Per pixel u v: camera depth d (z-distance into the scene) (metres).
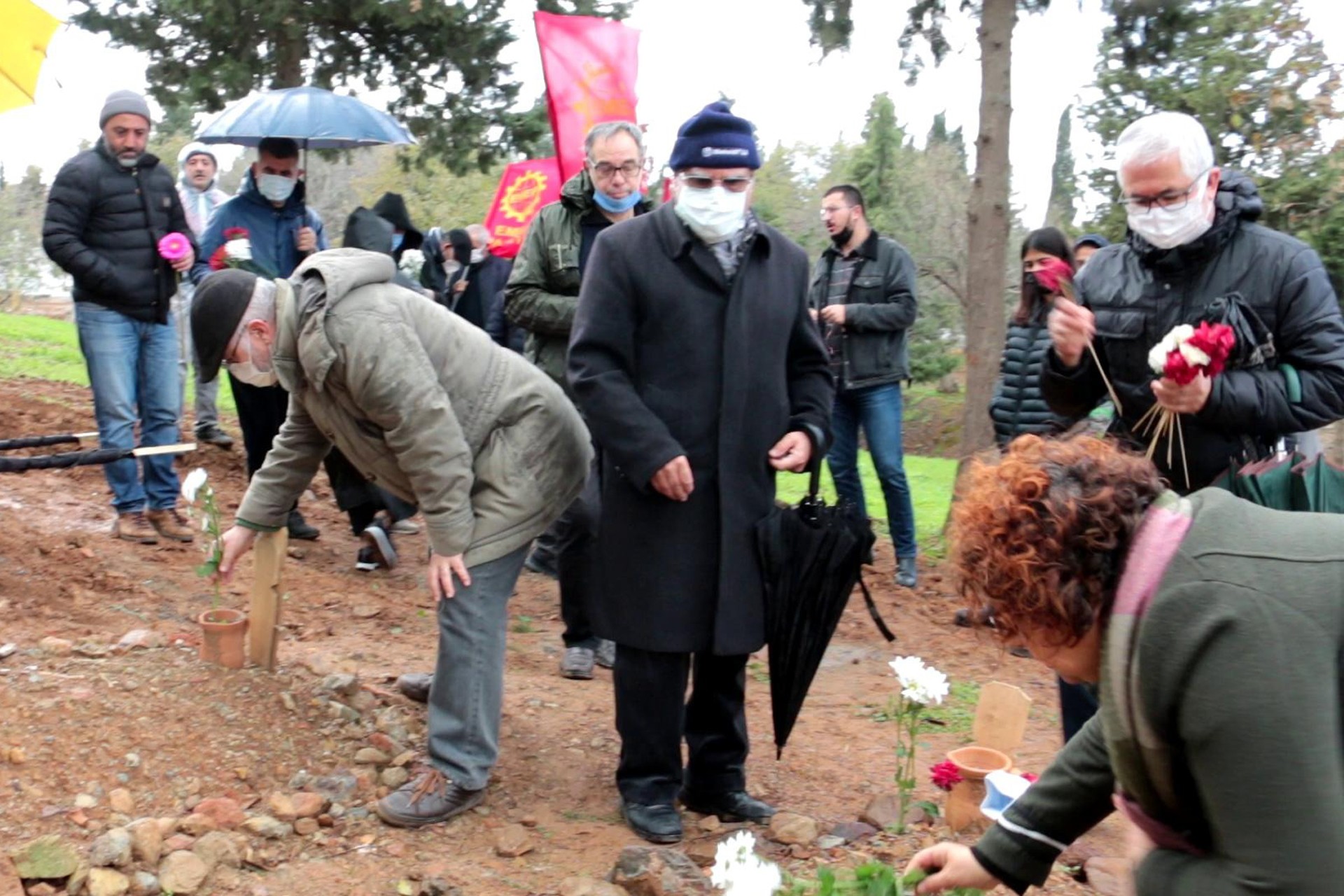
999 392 6.16
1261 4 11.27
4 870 3.04
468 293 8.95
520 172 10.01
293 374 3.50
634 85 7.32
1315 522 1.75
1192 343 3.12
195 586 5.66
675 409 3.69
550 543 6.64
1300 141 11.09
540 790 4.05
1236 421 3.24
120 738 3.65
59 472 7.16
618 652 3.81
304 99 6.93
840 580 3.70
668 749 3.82
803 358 3.98
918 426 24.56
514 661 5.42
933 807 3.98
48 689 3.80
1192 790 1.78
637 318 3.72
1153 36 10.24
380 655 5.14
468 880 3.41
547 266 5.41
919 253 24.27
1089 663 1.88
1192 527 1.74
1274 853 1.61
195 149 8.66
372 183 22.72
